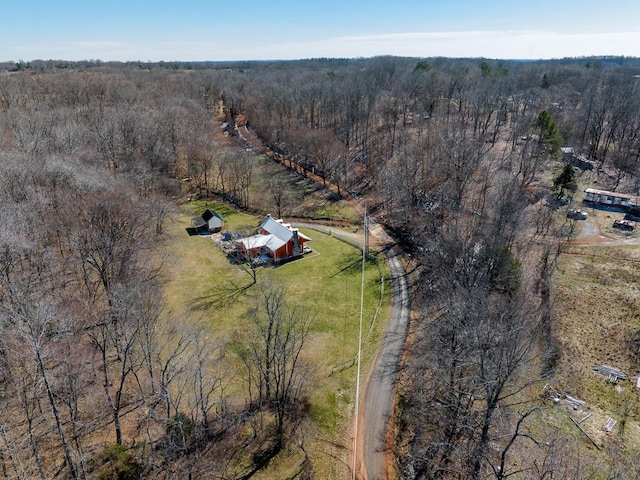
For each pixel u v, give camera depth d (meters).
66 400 29.89
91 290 47.91
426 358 41.12
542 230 69.25
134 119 89.31
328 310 51.03
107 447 30.41
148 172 77.69
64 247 53.28
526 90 127.50
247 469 31.75
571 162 93.94
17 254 40.94
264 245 63.41
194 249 65.06
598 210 79.50
